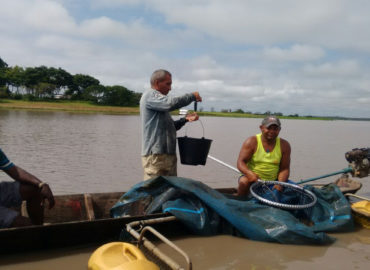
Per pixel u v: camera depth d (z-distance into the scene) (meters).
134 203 4.45
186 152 4.89
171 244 2.98
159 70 4.77
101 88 102.25
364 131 40.12
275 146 5.08
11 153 10.85
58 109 64.44
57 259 3.43
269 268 3.44
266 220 4.14
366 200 5.21
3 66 124.94
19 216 3.57
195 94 4.83
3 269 3.20
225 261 3.56
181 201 4.25
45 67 114.44
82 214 4.70
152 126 4.66
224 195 4.77
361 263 3.63
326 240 4.12
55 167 9.10
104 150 12.47
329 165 11.54
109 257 2.96
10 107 59.88
